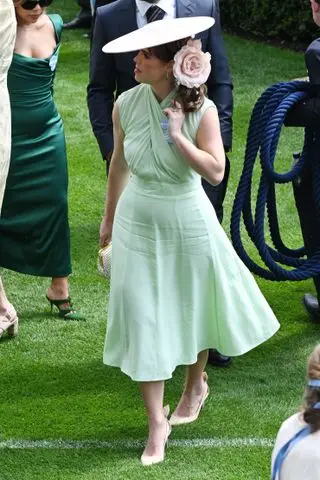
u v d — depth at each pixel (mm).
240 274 14156
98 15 16422
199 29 13078
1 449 14266
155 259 13539
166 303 13688
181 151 13117
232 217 16078
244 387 15836
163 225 13531
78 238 21422
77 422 14977
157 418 13984
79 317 18094
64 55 34594
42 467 13852
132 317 13578
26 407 15367
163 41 12914
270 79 31188
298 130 27125
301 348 17047
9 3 15078
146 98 13492
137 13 16062
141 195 13586
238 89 30312
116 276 13734
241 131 27156
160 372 13602
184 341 13883
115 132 14070
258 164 25047
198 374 14750
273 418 14953
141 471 13695
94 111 16844
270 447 14219
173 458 14000
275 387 15836
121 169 14359
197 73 12961
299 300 18719
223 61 16047
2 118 15484
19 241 17625
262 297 14398
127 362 13750
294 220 22062
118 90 16609
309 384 9680
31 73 16750
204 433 14602
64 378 16188
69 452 14203
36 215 17422
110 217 14750
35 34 16844
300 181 16719
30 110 16906
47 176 17266
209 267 13797
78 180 24438
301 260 16797
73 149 26375
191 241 13625
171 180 13492
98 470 13758
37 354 16906
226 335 14047
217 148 13336
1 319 17172
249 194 16234
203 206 13734
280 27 34812
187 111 13250
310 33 34312
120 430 14758
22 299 18906
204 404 15305
